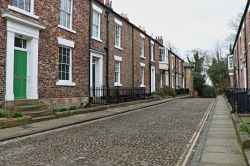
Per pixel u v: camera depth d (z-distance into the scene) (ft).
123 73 76.64
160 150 23.68
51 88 46.26
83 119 40.86
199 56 230.27
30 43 42.47
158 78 111.24
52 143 25.93
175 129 34.37
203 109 61.16
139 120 42.68
